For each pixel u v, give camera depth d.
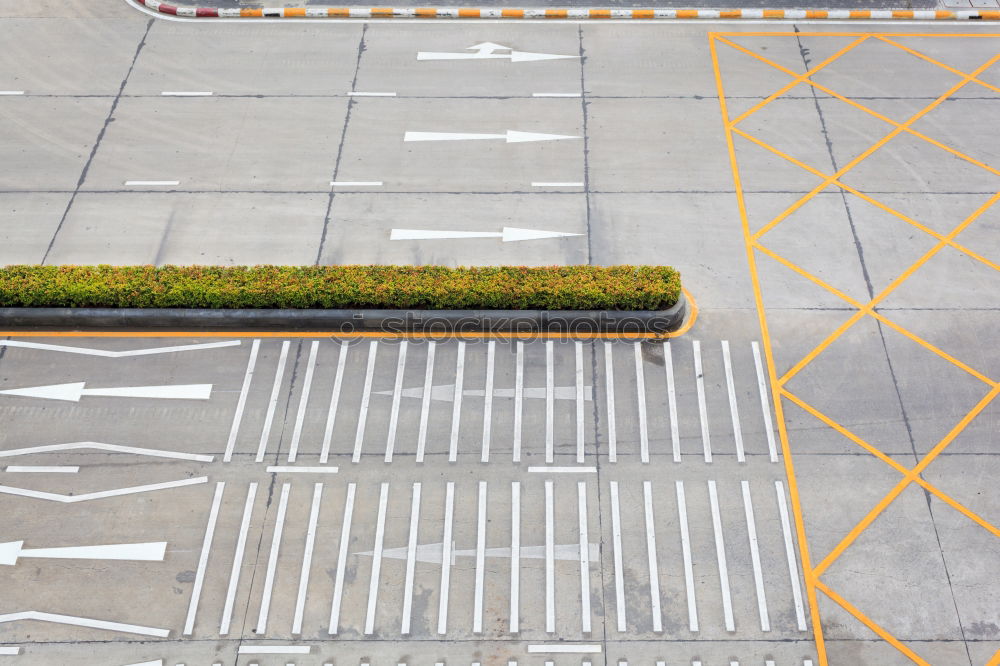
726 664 11.09
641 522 12.28
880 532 12.16
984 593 11.63
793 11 20.16
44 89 18.55
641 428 13.23
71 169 16.94
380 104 18.19
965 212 16.06
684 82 18.67
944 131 17.56
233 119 17.91
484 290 14.08
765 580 11.76
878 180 16.62
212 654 11.25
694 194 16.38
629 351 14.11
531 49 19.44
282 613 11.55
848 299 14.77
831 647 11.21
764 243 15.59
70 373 13.95
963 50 19.41
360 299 14.20
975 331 14.34
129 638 11.38
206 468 12.89
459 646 11.27
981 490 12.56
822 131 17.58
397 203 16.27
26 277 14.34
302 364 14.02
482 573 11.86
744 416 13.34
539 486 12.63
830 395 13.58
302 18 20.27
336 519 12.34
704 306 14.66
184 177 16.78
